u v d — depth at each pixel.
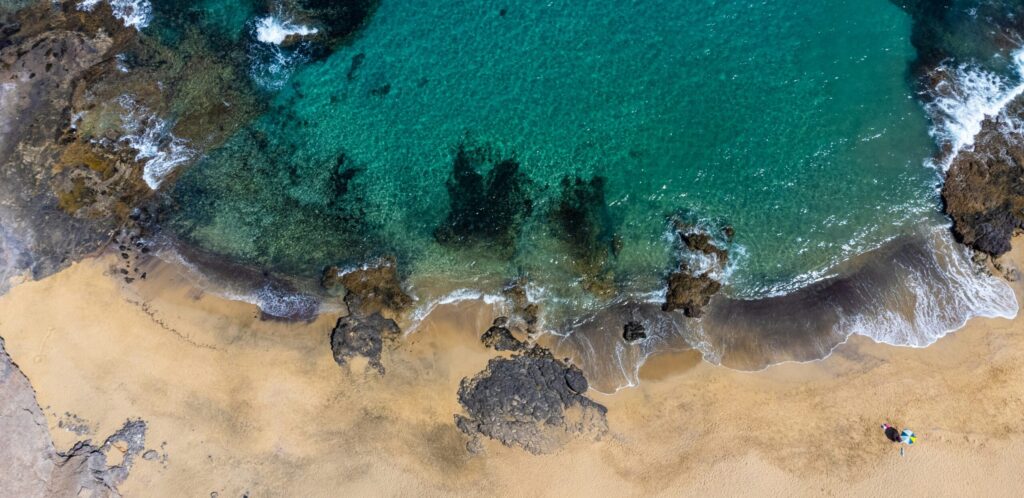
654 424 22.98
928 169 25.58
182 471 22.77
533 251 25.27
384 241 25.67
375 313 24.41
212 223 25.77
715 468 22.42
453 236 25.66
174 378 23.56
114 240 25.17
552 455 22.75
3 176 25.23
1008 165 24.91
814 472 22.23
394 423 23.22
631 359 23.70
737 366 23.42
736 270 24.67
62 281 24.48
